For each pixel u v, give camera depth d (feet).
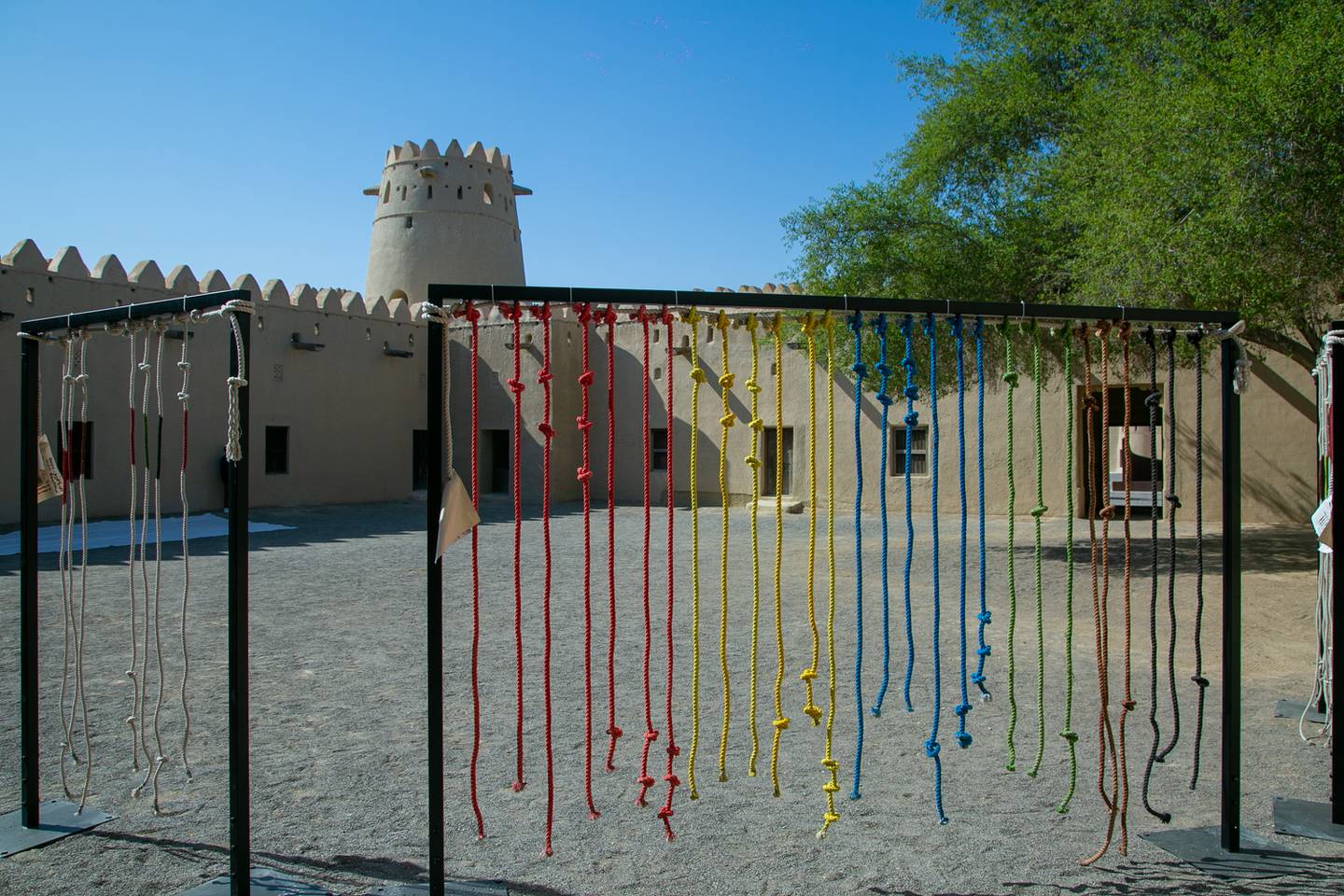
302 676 21.53
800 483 69.87
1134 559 39.81
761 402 72.18
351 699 19.52
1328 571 17.43
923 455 65.21
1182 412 57.00
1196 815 13.19
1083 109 36.50
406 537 52.95
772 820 13.01
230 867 11.20
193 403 62.75
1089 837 12.43
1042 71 41.96
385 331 78.07
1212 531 50.39
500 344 80.79
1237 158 27.12
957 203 41.93
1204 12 33.32
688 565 41.60
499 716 18.25
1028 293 38.58
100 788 14.53
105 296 57.47
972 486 63.16
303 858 11.94
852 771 15.03
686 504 75.77
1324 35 27.40
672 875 11.35
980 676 11.40
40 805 13.65
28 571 13.07
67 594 13.37
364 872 11.50
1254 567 37.14
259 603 31.60
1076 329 11.97
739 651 24.06
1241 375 11.62
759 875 11.34
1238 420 11.73
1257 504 55.62
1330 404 12.73
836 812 12.23
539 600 32.48
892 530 55.77
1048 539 49.01
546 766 14.93
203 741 16.80
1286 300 30.40
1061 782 14.48
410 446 80.12
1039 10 41.11
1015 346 40.45
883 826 12.80
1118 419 64.75
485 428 81.66
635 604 31.58
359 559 43.37
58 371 55.47
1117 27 36.11
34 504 13.16
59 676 21.49
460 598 32.73
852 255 39.04
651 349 77.97
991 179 41.98
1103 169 32.45
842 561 42.19
